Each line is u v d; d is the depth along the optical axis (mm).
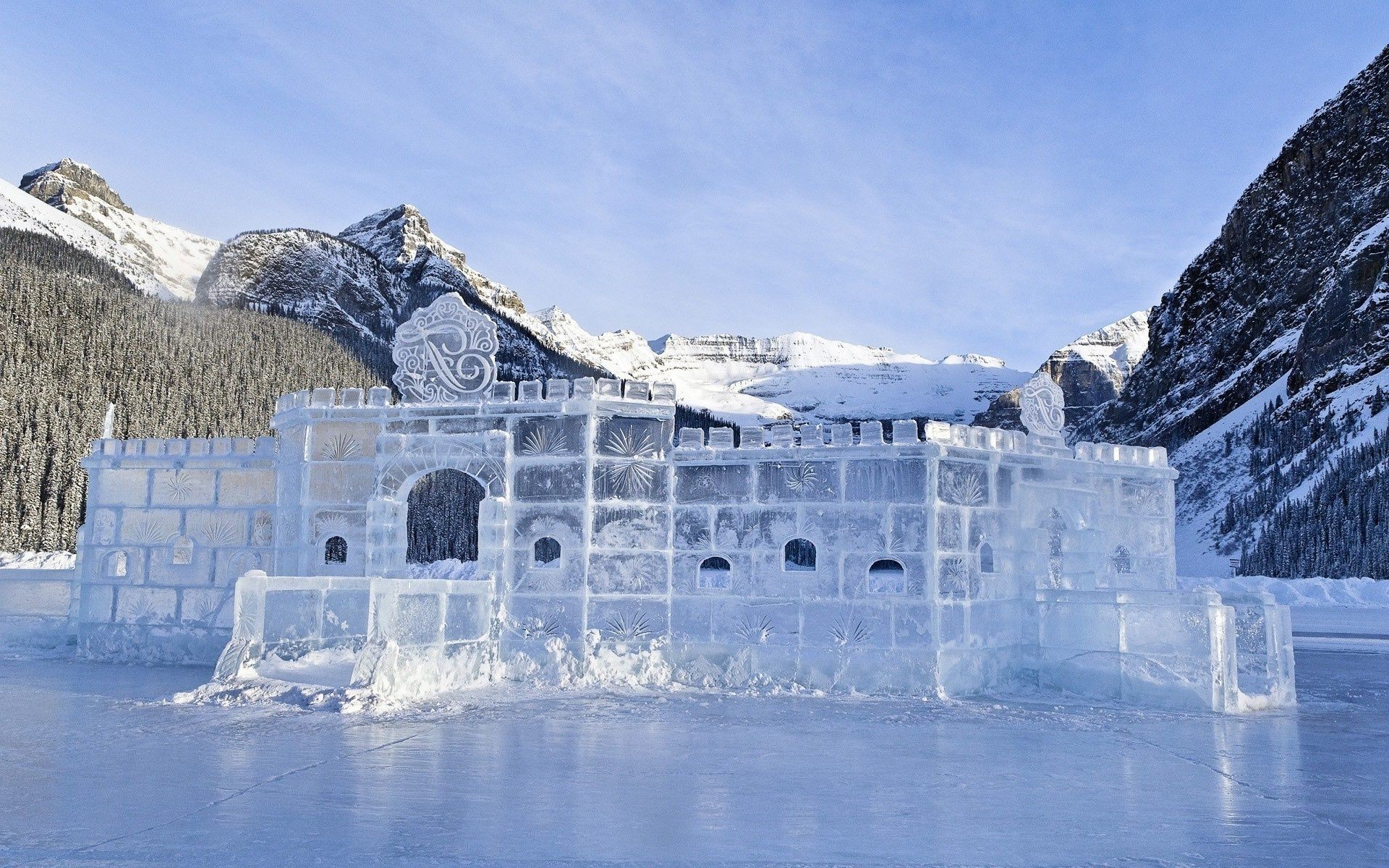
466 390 17156
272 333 130375
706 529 16422
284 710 12875
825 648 15688
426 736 11211
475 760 9953
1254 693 14742
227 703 13242
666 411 16859
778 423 16703
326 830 7391
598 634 16141
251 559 18047
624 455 16625
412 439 17047
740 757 10266
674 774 9422
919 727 12398
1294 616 37000
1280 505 88875
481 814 7875
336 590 15719
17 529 73625
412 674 14156
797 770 9703
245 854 6836
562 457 16562
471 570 46625
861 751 10734
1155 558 18953
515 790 8695
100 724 11766
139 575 18484
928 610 15266
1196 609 14508
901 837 7402
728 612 16141
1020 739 11594
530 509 16578
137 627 18297
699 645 16125
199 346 117812
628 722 12391
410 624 14281
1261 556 81250
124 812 7844
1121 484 18797
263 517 18109
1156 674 14734
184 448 18656
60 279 117812
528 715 12844
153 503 18609
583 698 14406
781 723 12531
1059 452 18031
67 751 10219
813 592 15883
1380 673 19156
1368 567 70562
